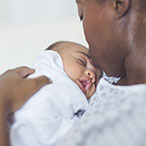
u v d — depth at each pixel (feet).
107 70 2.84
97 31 2.58
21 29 6.10
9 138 2.44
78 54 3.91
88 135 2.20
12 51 5.93
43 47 5.88
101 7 2.51
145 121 2.11
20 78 2.99
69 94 3.34
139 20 2.42
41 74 3.48
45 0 6.31
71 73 3.81
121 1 2.42
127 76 2.59
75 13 6.35
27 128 2.88
